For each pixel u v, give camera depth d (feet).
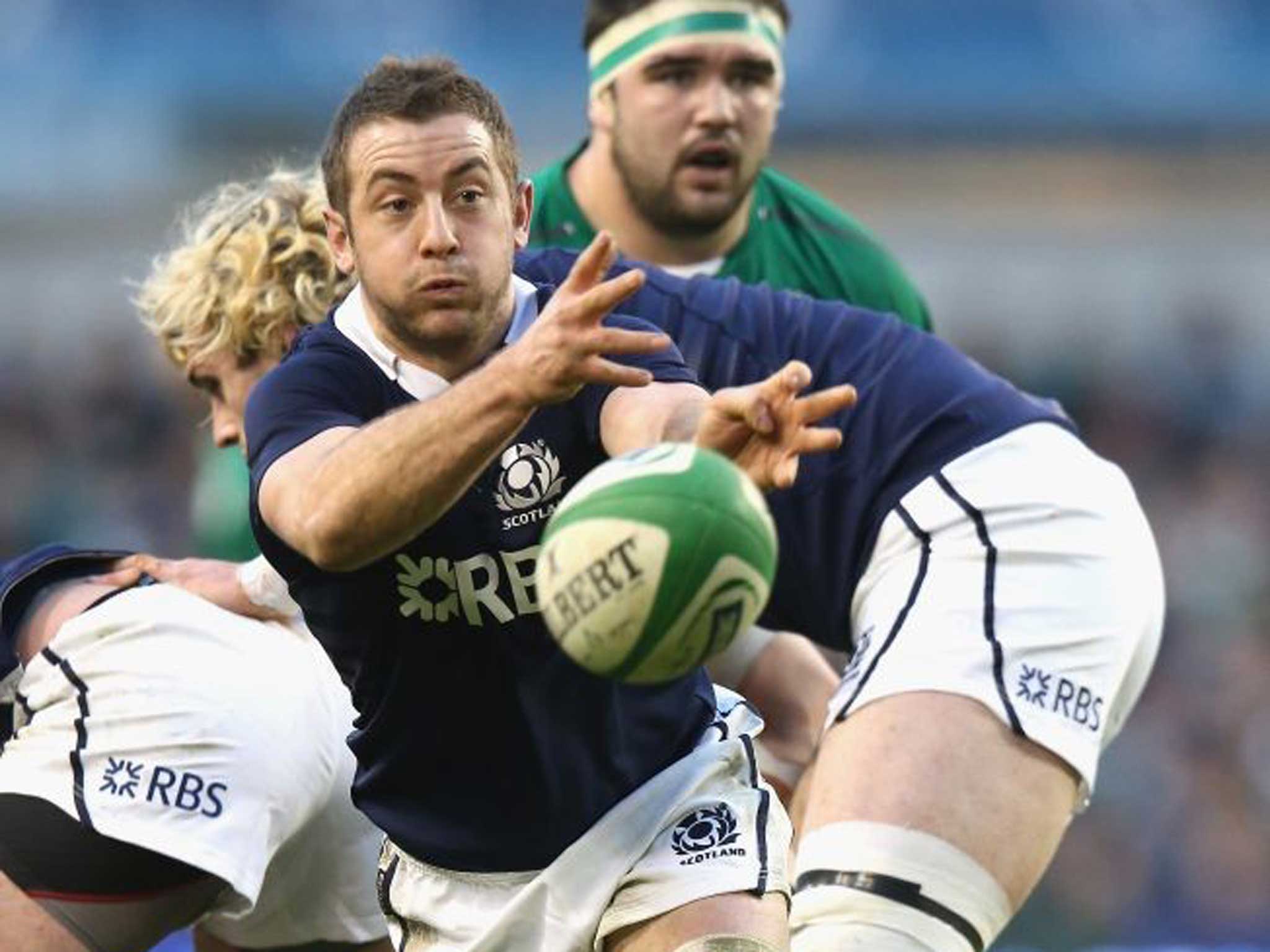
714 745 57.98
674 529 44.32
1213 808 183.11
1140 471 238.07
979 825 58.65
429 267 51.03
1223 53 246.47
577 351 45.24
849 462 64.28
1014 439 64.08
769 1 82.48
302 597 55.11
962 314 248.32
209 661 61.82
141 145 240.12
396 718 56.24
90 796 60.34
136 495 226.38
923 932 57.57
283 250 67.15
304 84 238.27
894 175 247.09
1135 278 248.52
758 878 56.08
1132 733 189.16
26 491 227.20
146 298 70.03
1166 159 247.50
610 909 56.65
